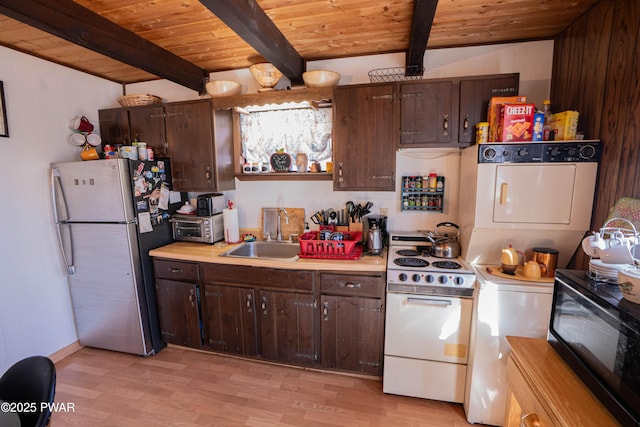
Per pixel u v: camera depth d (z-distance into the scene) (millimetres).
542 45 2199
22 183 2283
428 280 1901
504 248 1972
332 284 2150
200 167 2635
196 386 2201
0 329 2176
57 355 2521
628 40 1478
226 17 1486
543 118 1823
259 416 1928
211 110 2529
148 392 2146
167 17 1860
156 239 2637
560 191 1772
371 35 2127
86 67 2623
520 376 1184
